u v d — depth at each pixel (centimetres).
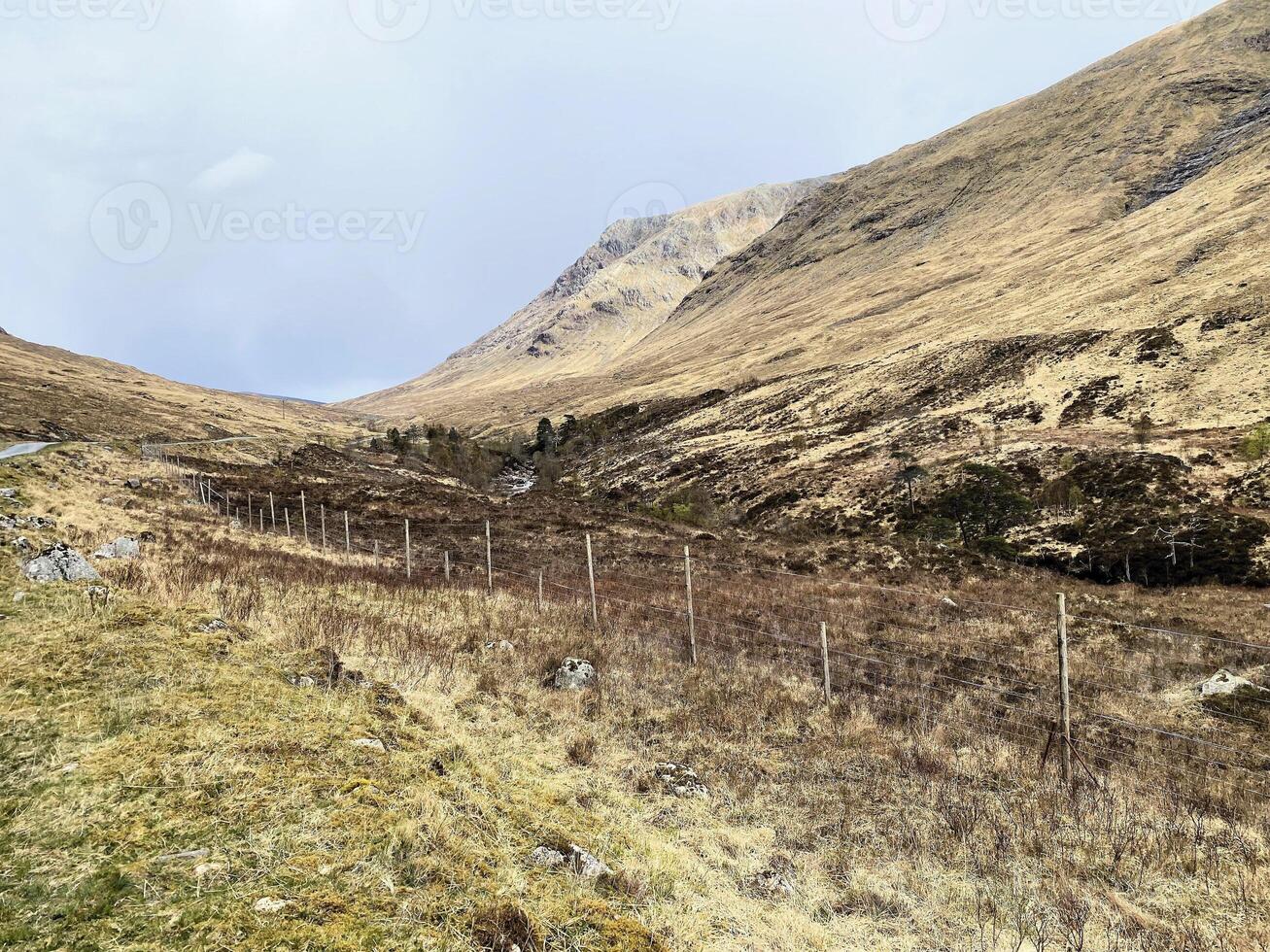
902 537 5469
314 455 8975
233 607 1129
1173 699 1394
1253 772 965
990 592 3294
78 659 710
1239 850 718
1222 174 15350
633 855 606
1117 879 658
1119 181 19600
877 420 9588
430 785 587
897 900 616
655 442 12825
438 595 1830
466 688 1032
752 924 545
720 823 743
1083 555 4409
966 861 686
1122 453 5775
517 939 411
